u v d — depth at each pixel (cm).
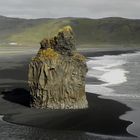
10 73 8962
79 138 3875
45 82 5056
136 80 7950
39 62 5103
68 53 5181
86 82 7700
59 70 5056
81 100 5094
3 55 16462
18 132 4069
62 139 3850
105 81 7869
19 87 6744
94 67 11006
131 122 4406
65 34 5191
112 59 14338
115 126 4259
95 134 4000
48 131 4116
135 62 12675
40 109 5031
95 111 4897
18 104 5341
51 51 5178
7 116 4725
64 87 5047
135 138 3859
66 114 4756
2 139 3812
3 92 6228
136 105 5300
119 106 5216
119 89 6731
